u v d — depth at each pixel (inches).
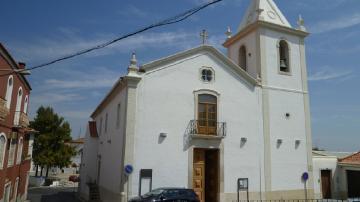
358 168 854.5
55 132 1692.9
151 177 651.5
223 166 719.7
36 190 1424.7
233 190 719.7
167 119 688.4
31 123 1678.2
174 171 673.0
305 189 803.4
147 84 685.9
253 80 797.9
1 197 633.0
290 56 877.8
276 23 865.5
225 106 753.6
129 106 657.6
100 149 957.2
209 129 723.4
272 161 780.0
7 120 631.2
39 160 1626.5
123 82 689.6
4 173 642.8
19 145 806.5
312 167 832.3
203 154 724.7
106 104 928.3
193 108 717.9
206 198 734.5
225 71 772.6
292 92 852.0
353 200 767.1
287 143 811.4
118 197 642.2
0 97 547.5
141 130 661.9
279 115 818.2
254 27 855.7
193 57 743.1
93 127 1093.8
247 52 882.8
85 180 1010.1
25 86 794.8
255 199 738.8
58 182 1738.4
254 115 783.1
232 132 747.4
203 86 739.4
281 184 778.2
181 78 720.3
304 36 909.2
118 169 671.1
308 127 851.4
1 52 525.3
